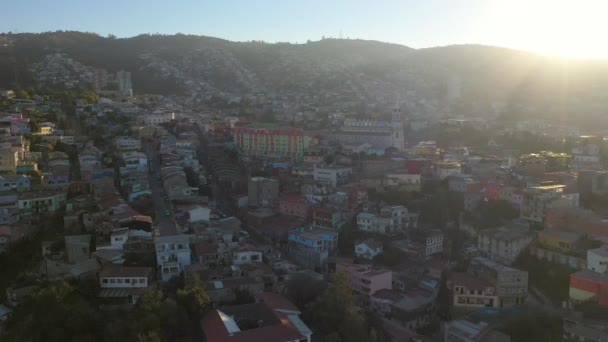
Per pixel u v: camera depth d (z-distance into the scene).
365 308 140.38
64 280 123.56
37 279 132.12
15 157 189.38
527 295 147.00
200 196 190.25
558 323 131.25
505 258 161.25
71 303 116.94
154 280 132.25
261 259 150.75
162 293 122.00
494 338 125.56
